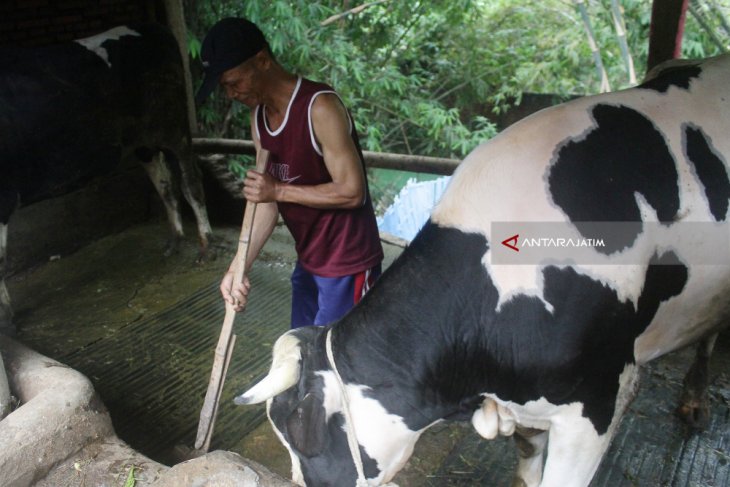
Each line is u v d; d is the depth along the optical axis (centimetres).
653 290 176
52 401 212
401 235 660
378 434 171
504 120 880
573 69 859
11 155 338
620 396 177
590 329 162
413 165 422
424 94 848
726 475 243
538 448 214
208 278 412
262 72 198
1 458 194
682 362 307
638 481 242
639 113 179
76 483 203
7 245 410
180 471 186
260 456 264
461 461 255
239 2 601
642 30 813
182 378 316
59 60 355
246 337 348
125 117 383
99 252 450
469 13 860
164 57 397
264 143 216
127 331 356
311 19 660
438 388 169
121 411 294
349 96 718
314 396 166
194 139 490
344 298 235
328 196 207
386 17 802
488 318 163
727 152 185
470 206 166
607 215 164
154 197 495
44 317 372
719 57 211
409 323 166
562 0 911
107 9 448
